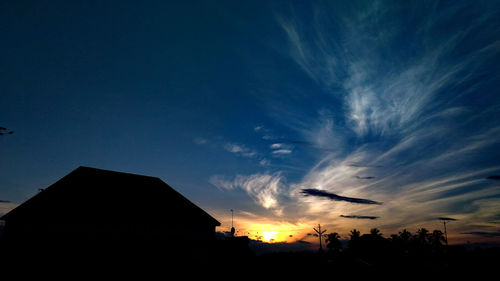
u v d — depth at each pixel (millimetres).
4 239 16172
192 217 21969
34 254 16125
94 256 17406
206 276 20922
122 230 18766
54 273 16172
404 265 36031
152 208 20984
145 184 23641
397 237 74062
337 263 34656
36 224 16734
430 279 30312
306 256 39562
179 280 19625
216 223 22750
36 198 18078
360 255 50656
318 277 28688
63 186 19609
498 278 29938
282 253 43250
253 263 25953
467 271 33625
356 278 30141
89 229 17797
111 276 17516
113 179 22516
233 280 23078
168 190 24125
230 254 25281
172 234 20500
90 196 19625
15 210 17000
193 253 20844
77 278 16594
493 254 36969
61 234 17000
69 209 17922
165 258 19625
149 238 19531
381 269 33250
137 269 18406
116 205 19703
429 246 72438
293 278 27047
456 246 54344
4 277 15289
